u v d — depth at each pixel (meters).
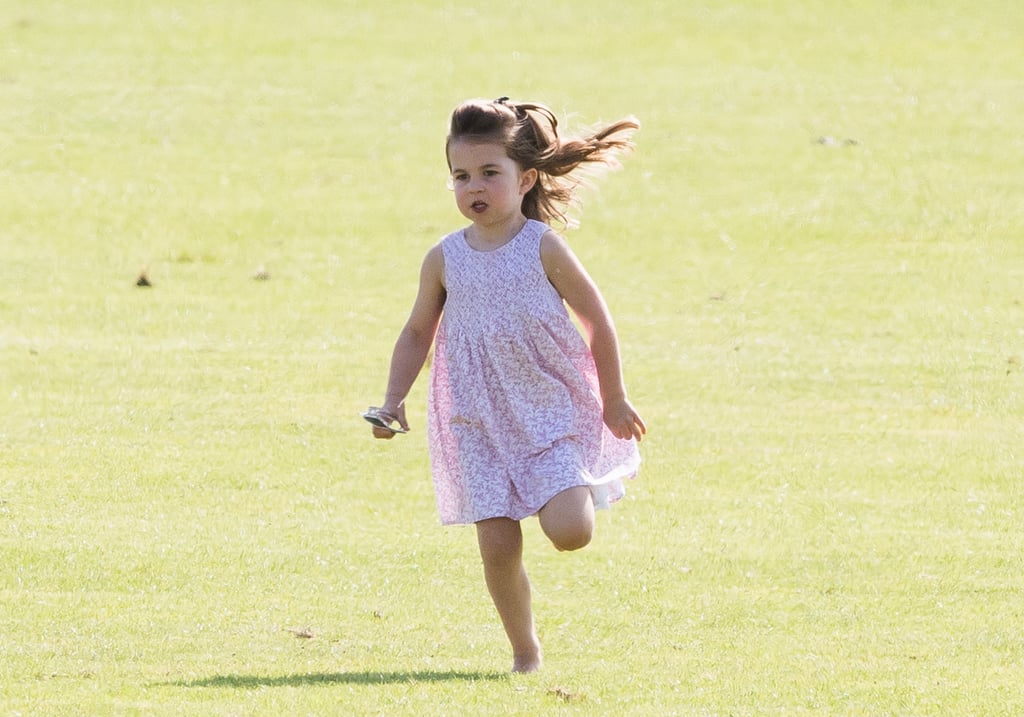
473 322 22.36
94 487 33.56
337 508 32.72
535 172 22.88
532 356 22.20
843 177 76.69
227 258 61.78
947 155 81.06
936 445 38.72
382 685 20.86
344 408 41.59
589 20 112.94
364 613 25.41
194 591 26.45
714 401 42.97
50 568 27.47
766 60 103.12
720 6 117.56
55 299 54.38
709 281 59.16
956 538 30.94
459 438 22.33
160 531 30.28
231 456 36.56
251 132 84.12
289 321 52.12
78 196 70.94
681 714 19.72
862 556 29.53
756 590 27.28
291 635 23.97
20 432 38.09
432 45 104.81
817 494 34.28
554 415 22.11
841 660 22.75
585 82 96.62
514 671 21.98
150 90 91.00
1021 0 120.88
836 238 66.06
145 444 37.38
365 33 107.19
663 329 51.84
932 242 65.50
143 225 66.69
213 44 102.06
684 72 99.81
